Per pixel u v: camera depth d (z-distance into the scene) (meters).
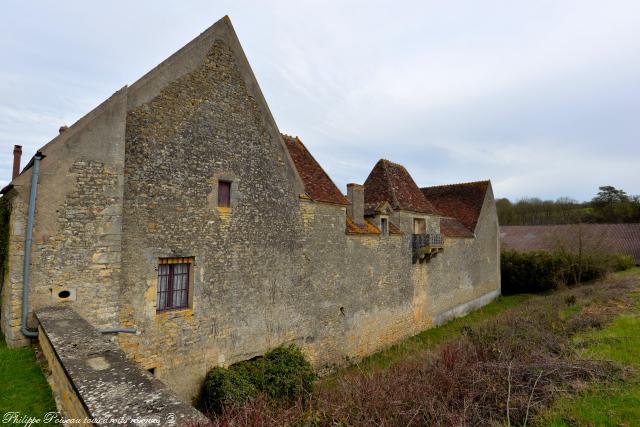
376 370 9.19
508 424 5.96
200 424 3.37
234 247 10.16
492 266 27.56
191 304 9.20
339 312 13.52
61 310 6.85
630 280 20.55
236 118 10.42
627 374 7.37
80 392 3.81
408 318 17.44
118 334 7.79
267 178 11.16
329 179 14.22
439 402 6.67
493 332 9.96
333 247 13.37
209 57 9.90
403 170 20.88
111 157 7.73
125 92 8.02
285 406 7.49
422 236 18.03
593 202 50.31
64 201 7.14
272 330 11.09
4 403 4.90
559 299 16.97
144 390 3.98
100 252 7.50
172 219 8.85
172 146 8.94
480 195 26.72
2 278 8.00
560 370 7.60
